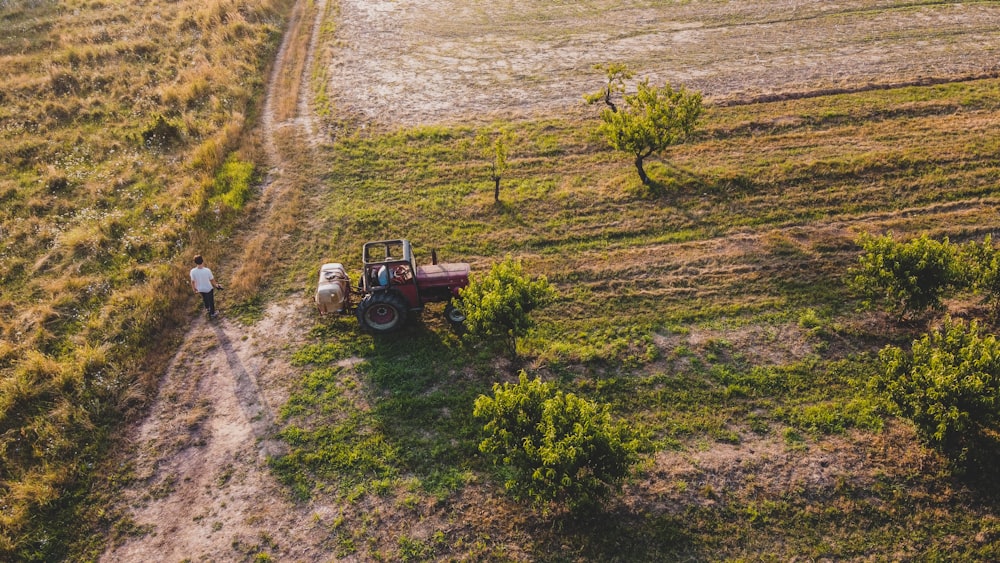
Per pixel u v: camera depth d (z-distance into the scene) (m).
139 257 17.98
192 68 28.58
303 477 12.09
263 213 19.97
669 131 19.69
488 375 14.20
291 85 28.33
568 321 15.64
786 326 15.20
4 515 11.26
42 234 18.69
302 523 11.32
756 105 24.73
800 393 13.58
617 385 13.84
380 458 12.42
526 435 11.12
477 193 20.81
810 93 25.11
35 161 22.41
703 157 21.94
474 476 12.02
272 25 33.69
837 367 14.05
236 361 14.70
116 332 15.16
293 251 18.36
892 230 18.02
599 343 14.90
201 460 12.45
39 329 15.14
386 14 37.19
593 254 17.91
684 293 16.36
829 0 35.75
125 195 20.58
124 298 16.22
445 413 13.33
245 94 26.61
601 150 22.81
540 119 24.89
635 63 29.50
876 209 19.00
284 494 11.80
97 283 16.84
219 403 13.66
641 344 14.87
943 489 11.57
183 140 23.50
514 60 30.72
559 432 10.68
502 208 19.95
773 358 14.37
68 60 29.02
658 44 31.66
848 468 11.98
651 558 10.72
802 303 15.84
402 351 14.89
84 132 24.25
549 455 10.18
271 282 17.20
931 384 11.60
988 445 12.26
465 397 13.62
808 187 20.03
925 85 25.41
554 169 21.91
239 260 18.00
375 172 22.05
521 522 11.27
